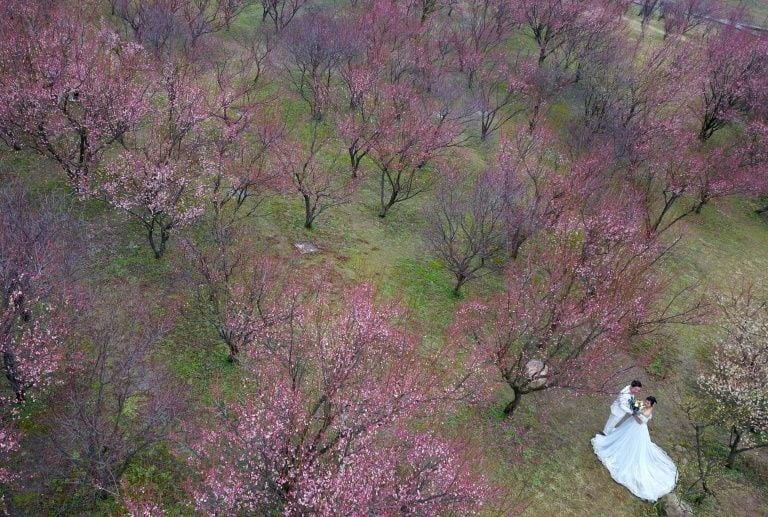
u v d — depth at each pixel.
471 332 20.12
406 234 24.56
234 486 11.88
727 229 30.97
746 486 17.81
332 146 28.48
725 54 35.69
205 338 17.58
